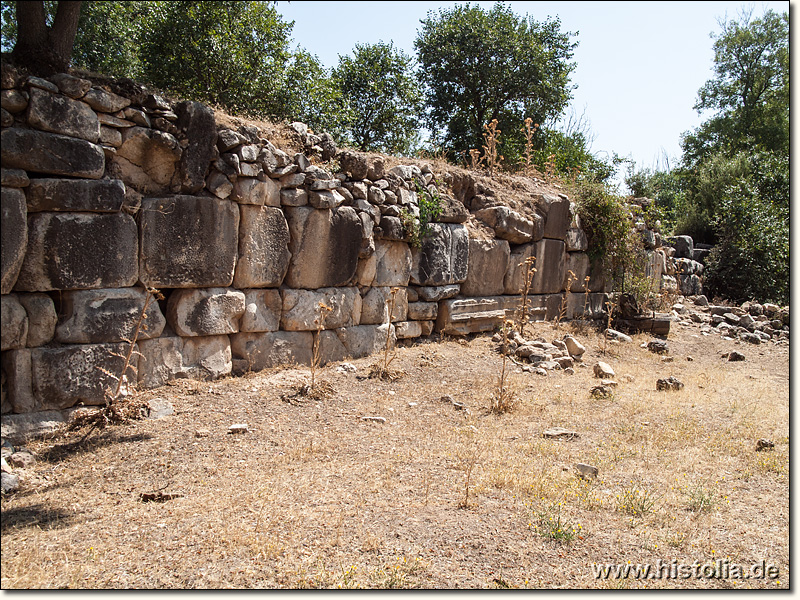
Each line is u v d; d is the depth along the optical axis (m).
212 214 6.56
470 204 10.95
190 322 6.52
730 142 28.86
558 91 20.95
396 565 3.73
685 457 6.04
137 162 6.13
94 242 5.64
